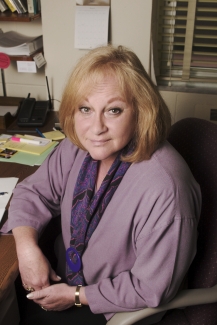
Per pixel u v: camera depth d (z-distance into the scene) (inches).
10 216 45.1
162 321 42.3
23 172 54.9
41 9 70.5
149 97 36.2
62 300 40.1
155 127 36.9
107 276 40.9
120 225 38.3
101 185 40.1
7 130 68.1
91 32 69.9
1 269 38.8
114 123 36.5
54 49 73.4
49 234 56.0
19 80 82.8
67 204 45.3
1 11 73.5
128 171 38.9
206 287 40.3
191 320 42.1
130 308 37.2
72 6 69.4
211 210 41.2
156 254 35.9
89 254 41.4
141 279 36.6
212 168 42.3
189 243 35.9
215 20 72.5
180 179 36.4
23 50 71.4
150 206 36.1
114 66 35.4
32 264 40.9
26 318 44.6
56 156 48.3
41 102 75.3
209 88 75.2
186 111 76.1
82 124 37.9
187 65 77.0
